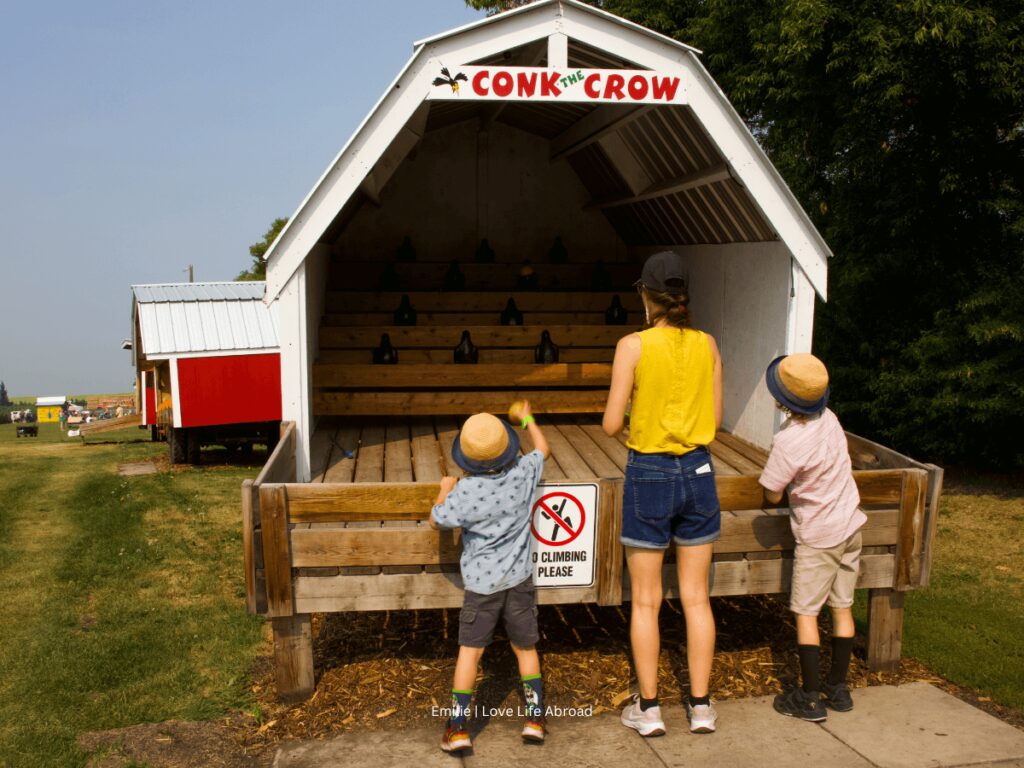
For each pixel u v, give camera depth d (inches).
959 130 405.4
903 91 389.1
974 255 441.1
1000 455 455.8
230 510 389.1
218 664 203.0
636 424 157.2
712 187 238.4
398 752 157.9
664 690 182.9
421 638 211.8
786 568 182.9
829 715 171.5
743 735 163.2
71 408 2487.7
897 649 193.2
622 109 238.2
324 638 212.7
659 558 159.3
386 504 169.3
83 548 317.7
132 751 161.3
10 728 170.2
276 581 168.9
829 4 394.0
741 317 249.1
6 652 213.2
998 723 168.4
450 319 305.3
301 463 208.4
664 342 154.7
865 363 494.9
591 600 175.8
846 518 167.3
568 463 233.3
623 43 198.7
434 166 334.3
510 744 160.1
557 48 197.5
